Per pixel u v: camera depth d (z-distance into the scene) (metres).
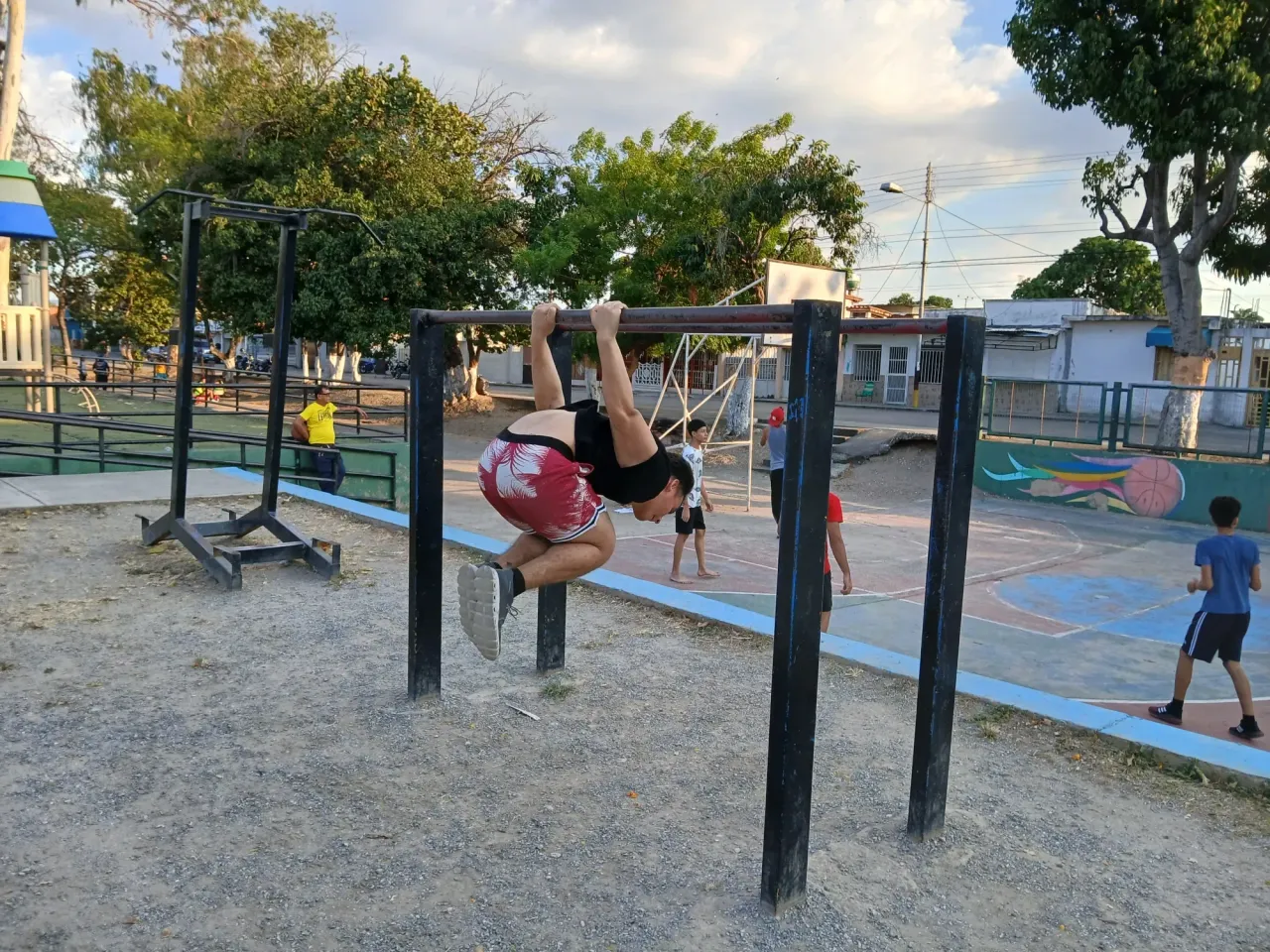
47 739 4.05
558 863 3.22
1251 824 3.70
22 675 4.78
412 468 4.47
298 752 4.02
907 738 4.41
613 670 5.18
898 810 3.72
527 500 3.09
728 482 18.06
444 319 4.27
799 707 2.91
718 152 22.36
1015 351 32.81
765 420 24.70
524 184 26.47
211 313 28.48
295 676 4.91
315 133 25.06
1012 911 3.06
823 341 2.77
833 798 3.81
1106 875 3.31
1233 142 13.31
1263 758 4.07
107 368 30.50
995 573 10.34
